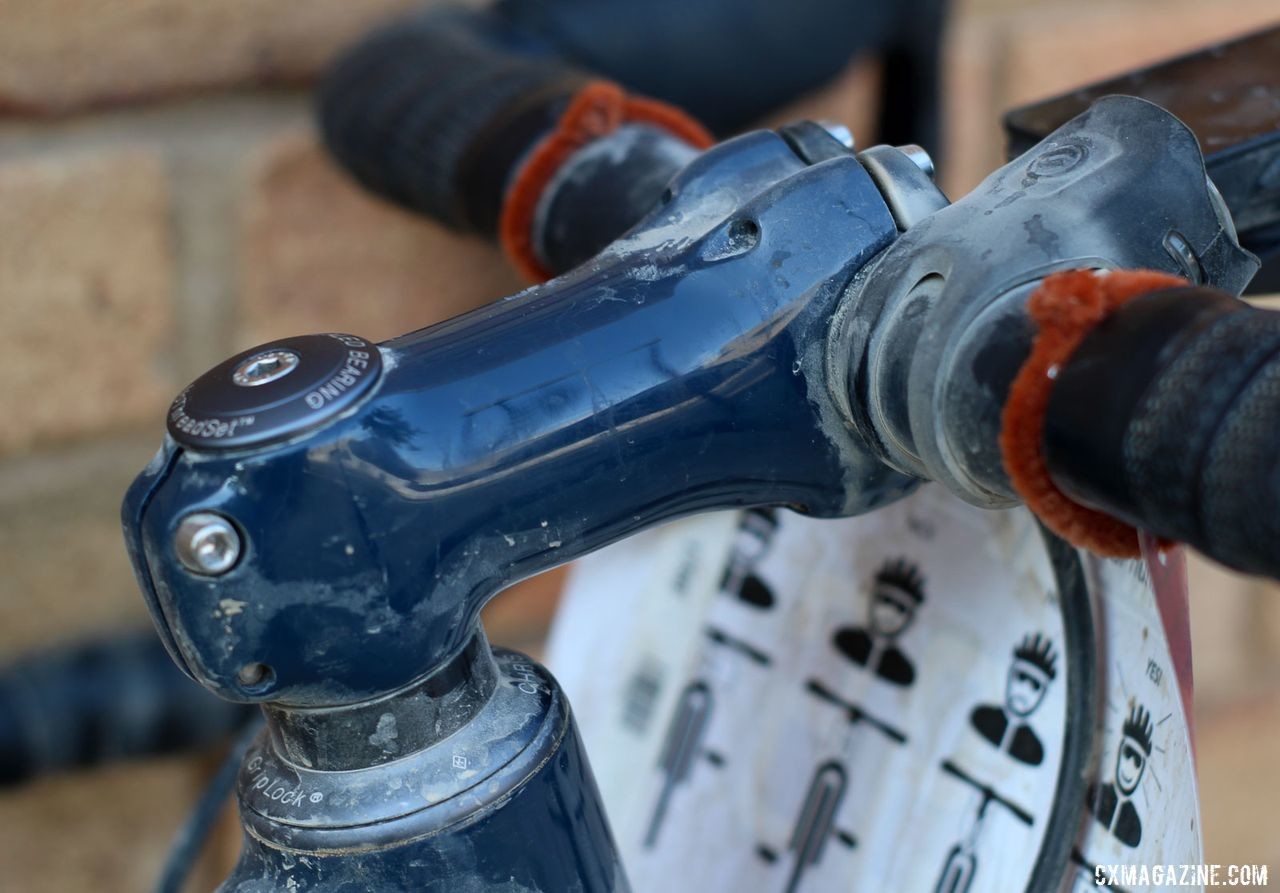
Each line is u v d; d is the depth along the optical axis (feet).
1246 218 1.38
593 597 1.73
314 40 2.39
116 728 2.44
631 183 1.53
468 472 1.21
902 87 2.42
